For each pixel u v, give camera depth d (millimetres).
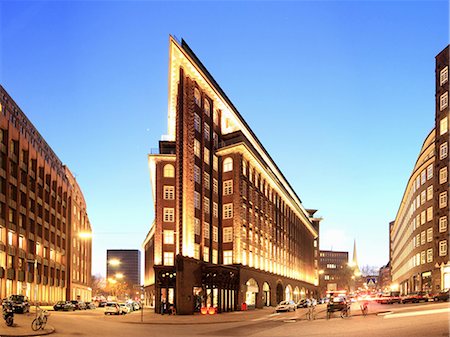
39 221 78125
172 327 36031
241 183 70000
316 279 149375
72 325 35188
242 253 68875
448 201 65875
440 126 73312
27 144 72062
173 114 70375
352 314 41531
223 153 70938
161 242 60969
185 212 59656
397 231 137000
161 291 59906
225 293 63750
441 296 58000
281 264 93500
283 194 96125
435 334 22281
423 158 87688
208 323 40750
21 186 69188
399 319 31766
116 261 78688
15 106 68188
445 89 72000
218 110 73875
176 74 65062
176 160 62312
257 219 77938
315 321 36562
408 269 101438
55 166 89312
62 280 93062
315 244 154500
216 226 68500
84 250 118438
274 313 55531
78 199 111812
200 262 61250
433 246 74000
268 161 91625
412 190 94812
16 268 65375
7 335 24969
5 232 62469
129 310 62969
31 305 71062
